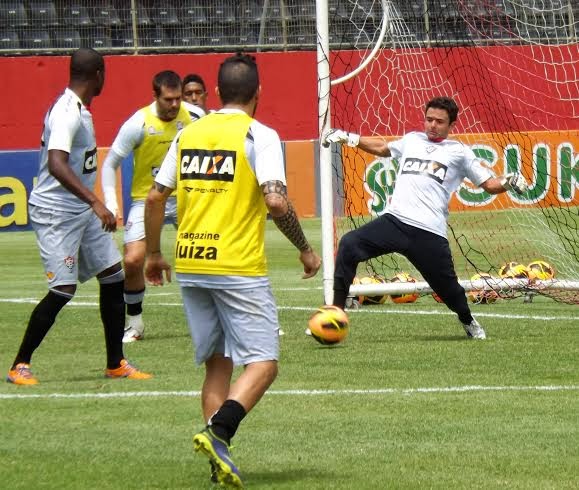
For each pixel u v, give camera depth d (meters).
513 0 65.94
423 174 30.42
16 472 17.34
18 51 94.12
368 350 29.62
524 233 63.88
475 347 29.91
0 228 73.75
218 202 16.58
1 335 33.72
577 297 41.69
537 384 24.58
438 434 19.80
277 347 16.77
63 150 24.14
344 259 30.62
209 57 95.50
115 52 95.38
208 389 17.52
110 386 24.86
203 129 16.83
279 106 96.69
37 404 22.77
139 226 31.58
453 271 30.83
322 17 35.78
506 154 63.72
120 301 25.97
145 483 16.67
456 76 74.88
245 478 16.92
